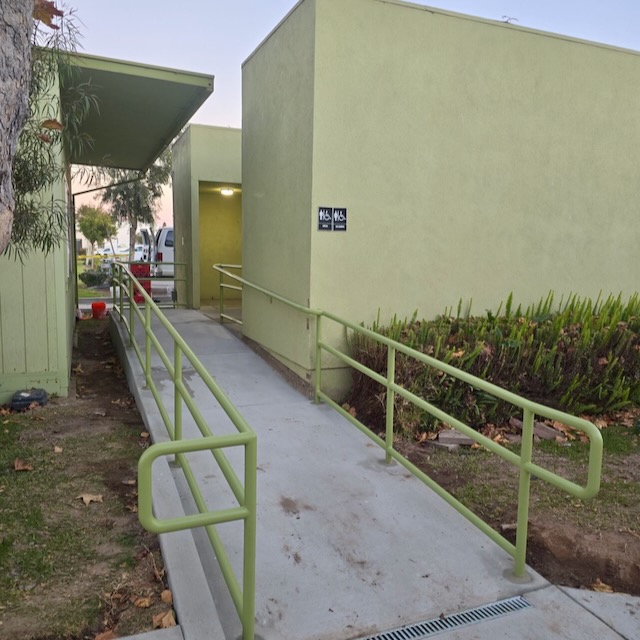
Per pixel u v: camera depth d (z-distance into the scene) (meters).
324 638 2.38
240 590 2.40
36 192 4.59
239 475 3.78
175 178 12.04
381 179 5.46
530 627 2.47
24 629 2.38
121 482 3.79
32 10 2.59
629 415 5.48
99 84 6.11
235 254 11.88
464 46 5.64
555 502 3.68
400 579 2.78
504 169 5.97
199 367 3.05
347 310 5.48
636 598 2.71
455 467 4.17
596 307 6.51
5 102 2.42
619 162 6.55
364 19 5.23
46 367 5.65
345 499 3.55
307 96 5.25
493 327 5.59
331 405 5.00
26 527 3.19
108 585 2.69
